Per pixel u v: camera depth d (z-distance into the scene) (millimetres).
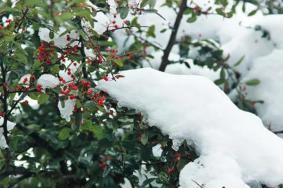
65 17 1419
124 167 1721
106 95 1641
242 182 1511
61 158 1847
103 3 1656
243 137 1565
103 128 1689
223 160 1537
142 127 1617
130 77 1648
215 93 1621
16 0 1538
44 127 1957
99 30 1640
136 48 1962
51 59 1591
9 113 1619
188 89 1623
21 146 1759
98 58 1616
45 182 1828
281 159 1542
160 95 1619
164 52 1980
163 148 1635
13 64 1592
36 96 1607
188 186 1533
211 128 1577
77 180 1860
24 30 1611
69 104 1597
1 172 1722
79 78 1582
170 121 1595
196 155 1592
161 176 1629
